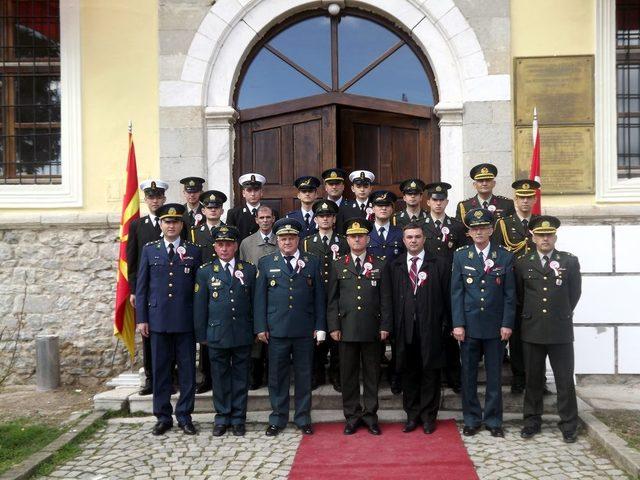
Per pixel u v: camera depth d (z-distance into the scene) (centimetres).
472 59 654
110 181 680
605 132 650
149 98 679
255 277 520
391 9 666
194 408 557
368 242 552
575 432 483
